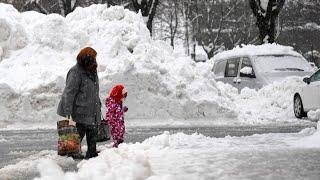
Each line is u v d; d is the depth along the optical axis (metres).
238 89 25.19
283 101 22.83
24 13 25.59
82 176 6.75
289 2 66.12
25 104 18.88
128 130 17.25
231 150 10.16
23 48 22.08
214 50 65.69
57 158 10.59
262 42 33.53
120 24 22.98
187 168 7.57
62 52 21.77
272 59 25.11
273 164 7.92
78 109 10.62
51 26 22.23
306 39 68.44
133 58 20.44
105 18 23.92
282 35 67.88
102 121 10.94
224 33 69.75
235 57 26.31
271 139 12.55
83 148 12.55
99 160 9.12
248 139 12.70
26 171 9.11
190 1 62.19
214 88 21.39
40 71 20.38
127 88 19.62
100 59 21.20
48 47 21.75
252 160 8.42
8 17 23.19
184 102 20.08
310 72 24.66
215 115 20.41
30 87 19.19
